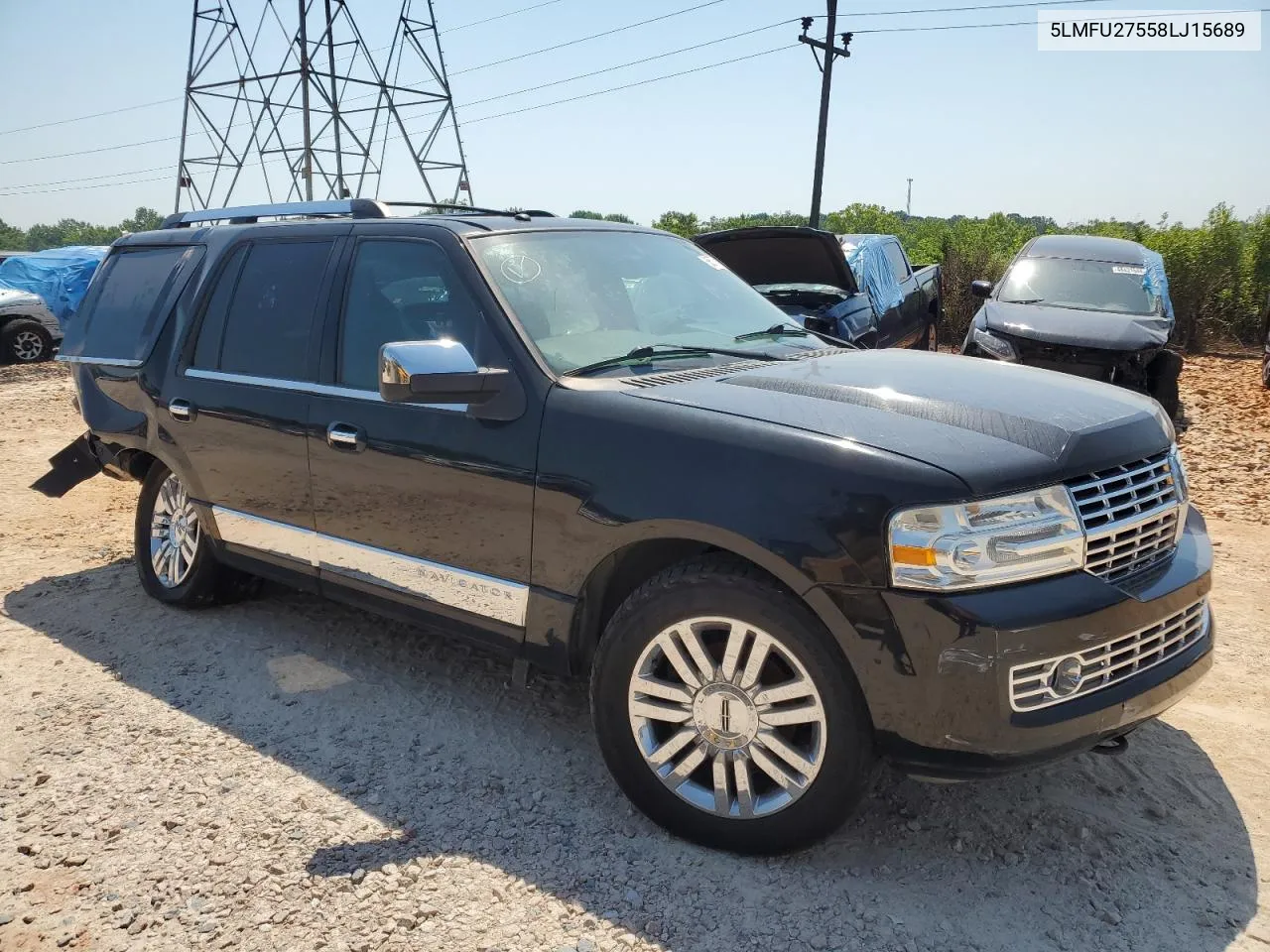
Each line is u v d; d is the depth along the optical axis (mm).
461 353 3082
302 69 25641
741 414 2811
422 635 4539
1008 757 2467
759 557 2605
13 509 6969
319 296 3918
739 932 2535
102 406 4887
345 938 2529
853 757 2588
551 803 3146
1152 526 2805
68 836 2982
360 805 3137
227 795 3199
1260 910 2619
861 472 2516
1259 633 4461
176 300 4594
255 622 4703
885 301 10008
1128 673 2652
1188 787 3215
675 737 2863
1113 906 2625
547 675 4113
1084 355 9188
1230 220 17109
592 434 2965
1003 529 2451
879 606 2467
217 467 4289
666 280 3990
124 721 3713
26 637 4547
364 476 3609
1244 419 10125
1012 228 23078
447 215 3861
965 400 2881
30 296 17047
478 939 2521
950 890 2699
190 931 2564
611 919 2590
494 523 3215
